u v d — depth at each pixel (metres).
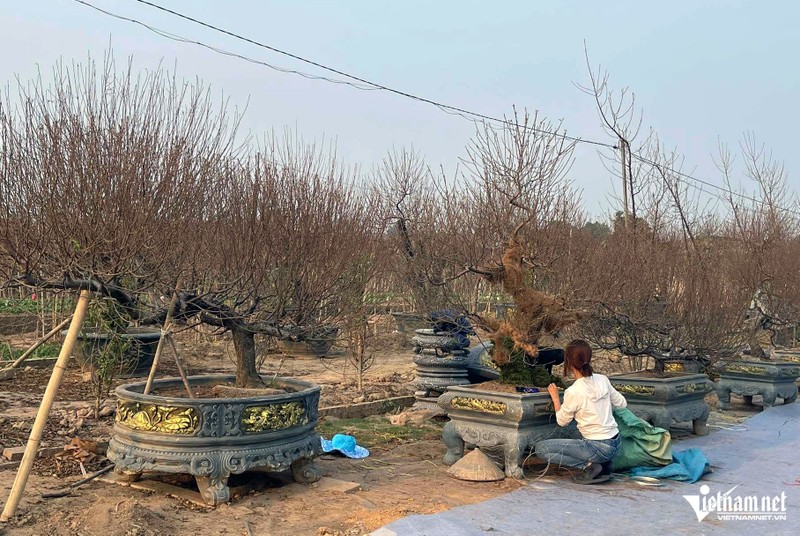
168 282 5.49
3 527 4.46
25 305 14.73
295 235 6.02
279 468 5.26
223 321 5.98
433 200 10.40
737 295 9.73
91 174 4.74
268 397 5.23
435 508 5.18
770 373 10.66
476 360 9.91
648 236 10.23
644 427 6.46
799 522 5.11
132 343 9.45
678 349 8.96
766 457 7.40
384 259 9.52
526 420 6.19
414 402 10.14
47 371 11.11
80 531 4.38
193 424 5.02
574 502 5.48
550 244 7.22
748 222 14.43
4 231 4.53
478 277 8.07
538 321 6.86
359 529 4.68
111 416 8.00
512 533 4.71
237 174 6.39
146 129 5.22
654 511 5.30
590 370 6.25
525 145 7.11
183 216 5.23
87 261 4.70
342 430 8.25
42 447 6.32
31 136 4.96
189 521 4.73
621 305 8.19
